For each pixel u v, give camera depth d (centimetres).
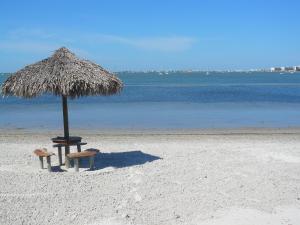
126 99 4044
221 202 866
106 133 1897
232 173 1091
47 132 1931
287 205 855
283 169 1146
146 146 1500
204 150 1408
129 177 1045
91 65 1118
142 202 861
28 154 1358
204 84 7925
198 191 935
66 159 1138
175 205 845
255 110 2947
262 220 776
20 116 2612
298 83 8275
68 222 759
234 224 757
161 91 5384
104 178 1035
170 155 1323
